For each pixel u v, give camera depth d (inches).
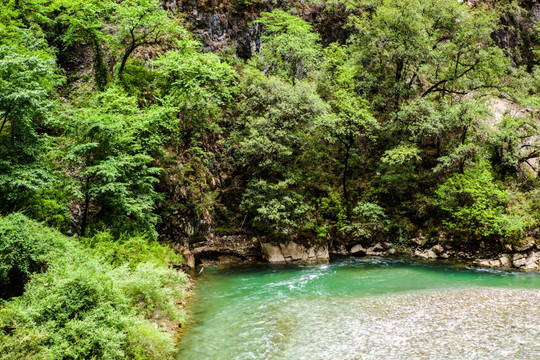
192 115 798.5
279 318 457.1
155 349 330.6
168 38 876.0
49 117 475.2
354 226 858.1
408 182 922.7
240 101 917.8
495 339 367.9
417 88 1059.3
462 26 956.0
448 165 866.8
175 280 486.9
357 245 875.4
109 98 618.2
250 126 818.8
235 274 695.1
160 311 433.7
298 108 821.9
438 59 965.8
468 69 976.9
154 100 788.6
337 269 737.6
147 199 589.3
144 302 412.2
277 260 790.5
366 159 991.0
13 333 267.6
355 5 1275.8
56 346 268.7
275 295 559.2
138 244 535.5
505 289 569.6
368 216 884.6
